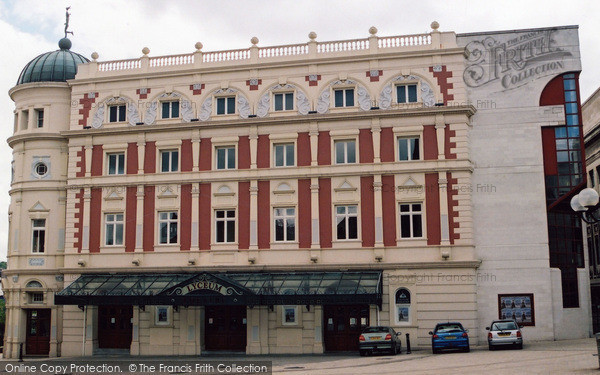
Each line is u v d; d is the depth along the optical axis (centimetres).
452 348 3225
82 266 4091
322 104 3956
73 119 4269
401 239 3753
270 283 3684
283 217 3925
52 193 4288
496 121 3900
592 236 5550
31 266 4222
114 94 4225
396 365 2714
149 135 4147
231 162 4056
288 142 3969
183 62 4203
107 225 4153
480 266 3788
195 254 3966
